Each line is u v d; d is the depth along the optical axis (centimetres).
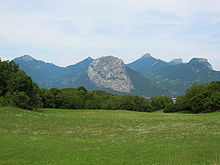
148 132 3597
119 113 7506
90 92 15112
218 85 11056
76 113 7162
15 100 6475
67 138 2856
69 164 1606
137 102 14300
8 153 1930
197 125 4434
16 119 4316
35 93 7481
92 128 4059
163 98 17162
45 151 2064
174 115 7212
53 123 4381
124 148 2234
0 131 3177
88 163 1631
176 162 1638
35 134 3167
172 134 3322
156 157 1808
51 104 11225
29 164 1630
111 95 15600
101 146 2359
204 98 10144
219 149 2078
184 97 12450
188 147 2203
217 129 3775
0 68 7138
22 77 6988
